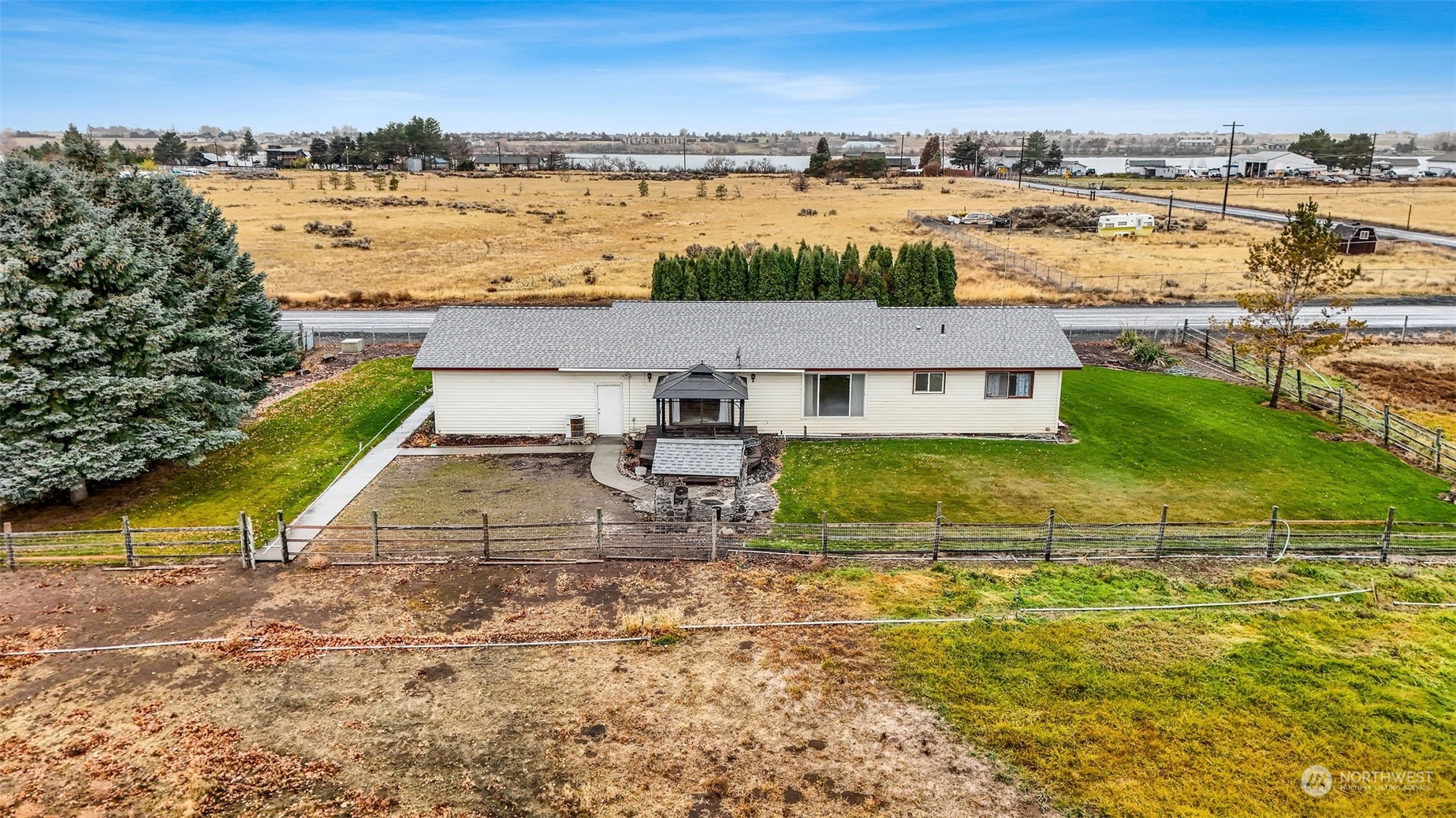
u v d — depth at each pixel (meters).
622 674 14.95
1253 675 14.89
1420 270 61.50
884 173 157.88
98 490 24.22
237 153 197.50
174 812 11.53
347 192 115.00
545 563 19.42
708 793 12.05
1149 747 12.96
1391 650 15.89
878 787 12.16
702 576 18.81
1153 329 45.22
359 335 44.94
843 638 16.11
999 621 16.70
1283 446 28.17
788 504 23.69
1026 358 29.19
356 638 16.09
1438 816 11.51
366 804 11.78
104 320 22.09
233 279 28.80
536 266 65.81
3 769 12.25
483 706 14.01
